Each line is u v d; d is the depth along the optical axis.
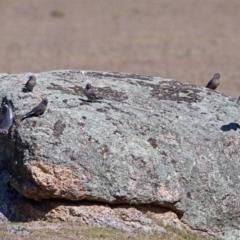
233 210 55.44
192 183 54.62
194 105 60.25
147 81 63.50
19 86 58.34
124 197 52.53
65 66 159.88
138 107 58.25
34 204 54.09
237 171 55.97
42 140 51.91
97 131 53.12
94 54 180.12
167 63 169.88
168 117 57.34
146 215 53.97
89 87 56.75
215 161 55.62
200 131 56.78
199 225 54.88
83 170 51.97
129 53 183.62
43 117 53.28
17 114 54.78
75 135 52.53
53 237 49.78
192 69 161.88
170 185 53.72
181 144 55.38
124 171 52.56
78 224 52.66
